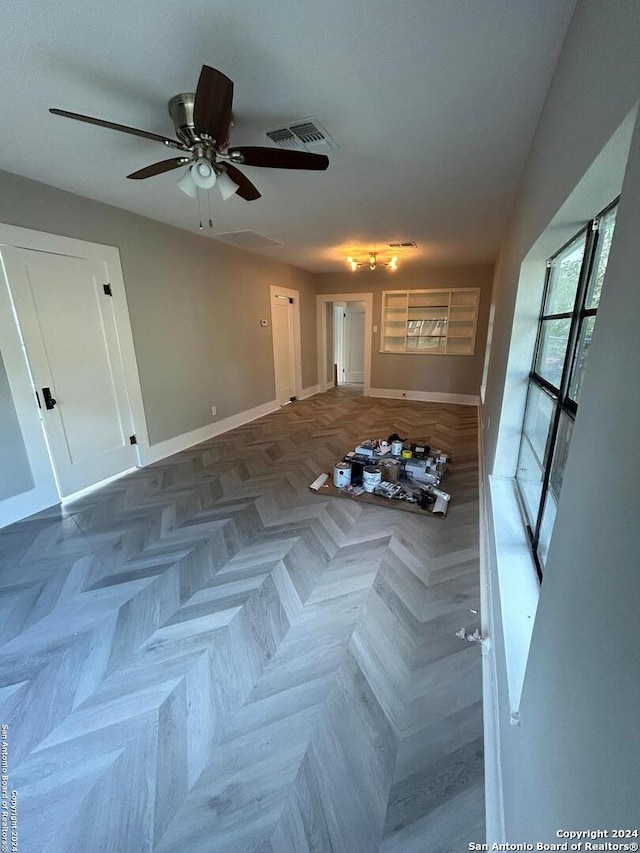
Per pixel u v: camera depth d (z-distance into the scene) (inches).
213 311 176.4
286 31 48.6
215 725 52.9
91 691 57.8
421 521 105.5
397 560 88.4
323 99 63.4
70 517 108.9
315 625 69.7
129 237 131.0
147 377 145.8
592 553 22.5
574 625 24.4
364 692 57.2
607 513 20.7
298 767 47.8
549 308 76.4
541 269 78.2
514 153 81.7
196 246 161.6
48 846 40.8
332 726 52.5
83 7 44.5
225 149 68.1
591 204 42.8
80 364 120.8
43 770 47.7
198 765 48.2
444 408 243.0
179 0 43.6
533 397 80.8
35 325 107.5
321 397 279.3
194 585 80.7
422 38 49.6
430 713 54.1
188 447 169.5
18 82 59.1
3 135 76.0
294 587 79.7
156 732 52.1
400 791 45.3
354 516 108.7
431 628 68.8
